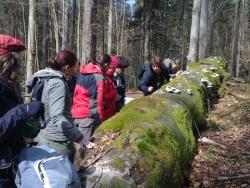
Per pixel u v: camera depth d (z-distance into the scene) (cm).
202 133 839
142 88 899
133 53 4903
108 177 361
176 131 552
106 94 578
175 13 5125
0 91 282
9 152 287
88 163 389
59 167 293
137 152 407
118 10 4647
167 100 672
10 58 288
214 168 631
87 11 1450
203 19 1802
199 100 855
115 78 767
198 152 695
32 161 290
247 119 951
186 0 5122
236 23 3975
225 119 963
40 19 4225
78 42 3562
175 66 1152
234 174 606
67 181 289
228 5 5138
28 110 281
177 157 498
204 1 1795
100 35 4253
